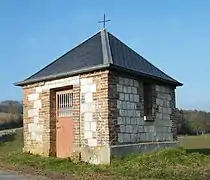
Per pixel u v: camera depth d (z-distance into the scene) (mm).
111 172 12008
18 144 23156
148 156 14328
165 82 17109
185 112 59156
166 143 16812
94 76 14383
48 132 15719
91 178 11016
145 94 16453
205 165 13750
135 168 12547
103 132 13922
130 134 14781
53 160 14422
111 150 13680
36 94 16438
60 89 15758
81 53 16172
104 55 14992
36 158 15102
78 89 14820
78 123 14688
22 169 12945
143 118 15609
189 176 11289
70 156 14938
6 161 14914
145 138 15609
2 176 11391
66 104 15562
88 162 14055
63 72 15250
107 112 13875
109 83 14047
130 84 15062
